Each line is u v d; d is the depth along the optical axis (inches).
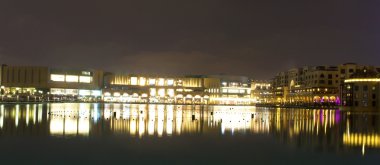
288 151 1494.8
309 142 1760.6
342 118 4067.4
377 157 1381.6
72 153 1390.3
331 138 1932.8
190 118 3622.0
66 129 2192.4
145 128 2361.0
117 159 1301.7
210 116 4128.9
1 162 1230.9
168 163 1255.5
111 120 3100.4
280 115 4702.3
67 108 5590.6
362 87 7150.6
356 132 2288.4
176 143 1674.5
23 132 1991.9
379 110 6973.4
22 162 1234.0
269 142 1750.7
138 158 1323.8
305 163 1274.6
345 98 7455.7
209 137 1916.8
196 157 1357.0
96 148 1503.4
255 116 4306.1
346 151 1501.0
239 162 1284.4
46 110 4645.7
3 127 2252.7
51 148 1485.0
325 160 1323.8
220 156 1381.6
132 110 5521.7
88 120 3048.7
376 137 1995.6
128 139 1776.6
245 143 1706.4
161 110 5787.4
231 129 2407.7
